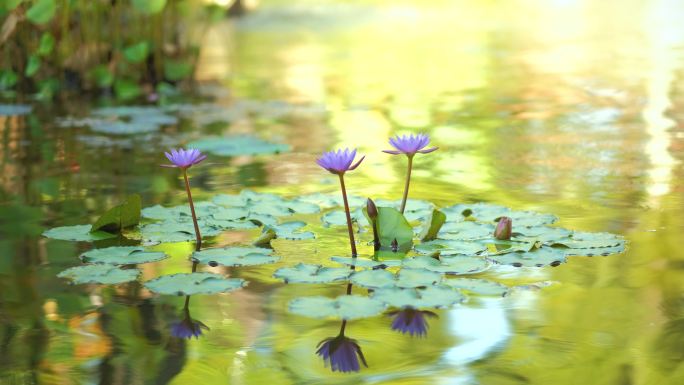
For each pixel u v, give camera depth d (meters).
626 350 2.16
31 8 6.34
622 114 5.71
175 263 2.88
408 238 3.02
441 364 2.10
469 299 2.52
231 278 2.73
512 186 3.91
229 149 4.83
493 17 12.59
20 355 2.20
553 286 2.62
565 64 8.09
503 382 2.00
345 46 9.77
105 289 2.66
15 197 3.86
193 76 7.44
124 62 7.06
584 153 4.59
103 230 3.27
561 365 2.08
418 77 7.54
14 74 6.89
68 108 6.27
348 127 5.49
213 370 2.09
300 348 2.21
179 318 2.42
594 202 3.59
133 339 2.29
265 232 3.10
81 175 4.28
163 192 3.91
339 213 3.45
